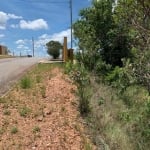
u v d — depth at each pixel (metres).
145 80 7.42
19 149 7.91
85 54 21.42
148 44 6.63
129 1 5.98
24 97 12.25
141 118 10.27
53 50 59.19
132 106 12.80
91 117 10.84
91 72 19.36
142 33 6.38
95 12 21.67
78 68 16.95
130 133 10.05
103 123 10.37
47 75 18.53
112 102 13.20
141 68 7.30
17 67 25.95
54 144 8.33
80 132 9.38
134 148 9.28
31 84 14.52
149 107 10.16
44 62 33.59
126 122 10.64
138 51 7.27
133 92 13.70
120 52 21.12
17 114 10.19
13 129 8.84
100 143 9.07
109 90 14.84
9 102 11.38
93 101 12.59
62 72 19.92
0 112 10.27
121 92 13.87
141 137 9.70
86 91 13.28
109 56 21.47
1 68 25.02
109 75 17.25
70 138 8.84
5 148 7.88
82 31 22.30
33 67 25.58
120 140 9.30
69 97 12.70
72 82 15.54
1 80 16.91
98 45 21.47
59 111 10.85
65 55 28.98
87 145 8.51
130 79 8.07
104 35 21.50
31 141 8.37
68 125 9.72
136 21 6.11
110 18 21.34
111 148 8.91
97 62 20.44
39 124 9.52
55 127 9.41
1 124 9.27
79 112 11.08
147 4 5.74
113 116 11.57
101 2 21.67
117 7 6.30
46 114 10.43
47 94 12.92
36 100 11.89
